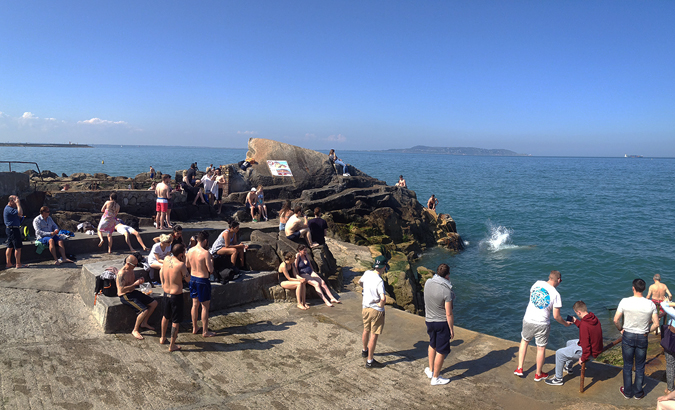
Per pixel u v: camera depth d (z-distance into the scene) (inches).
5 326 253.3
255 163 811.4
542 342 221.5
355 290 411.8
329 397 209.2
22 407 177.0
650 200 1830.7
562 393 214.4
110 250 424.2
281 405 199.6
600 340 208.7
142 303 264.1
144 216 563.2
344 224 739.4
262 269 368.5
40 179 983.6
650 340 340.8
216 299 321.4
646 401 204.8
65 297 308.0
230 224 343.0
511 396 211.9
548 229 1109.7
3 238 415.2
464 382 227.0
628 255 810.8
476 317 512.7
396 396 211.9
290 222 428.5
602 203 1695.4
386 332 299.4
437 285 219.1
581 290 619.5
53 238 379.9
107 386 201.9
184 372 224.2
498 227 1134.4
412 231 830.5
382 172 3833.7
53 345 237.8
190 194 623.5
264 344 269.9
